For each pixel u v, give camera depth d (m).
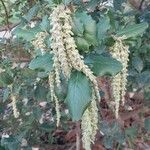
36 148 0.70
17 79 0.56
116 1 0.58
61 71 0.35
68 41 0.31
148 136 0.71
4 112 0.66
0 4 0.65
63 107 0.65
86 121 0.36
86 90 0.33
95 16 0.56
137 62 0.56
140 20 0.57
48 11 0.54
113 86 0.38
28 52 0.60
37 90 0.60
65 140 0.80
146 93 0.65
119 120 0.69
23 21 0.57
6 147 0.54
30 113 0.65
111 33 0.40
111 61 0.35
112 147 0.65
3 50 0.61
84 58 0.35
